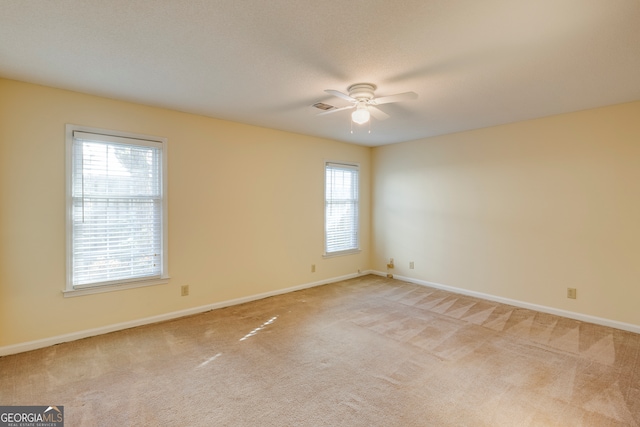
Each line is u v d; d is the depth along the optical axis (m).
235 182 4.06
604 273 3.40
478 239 4.40
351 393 2.17
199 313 3.75
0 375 2.37
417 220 5.13
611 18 1.80
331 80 2.71
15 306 2.72
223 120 3.93
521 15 1.78
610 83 2.75
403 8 1.72
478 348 2.85
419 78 2.66
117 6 1.71
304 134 4.77
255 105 3.38
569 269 3.63
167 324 3.40
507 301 4.11
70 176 2.95
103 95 3.06
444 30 1.94
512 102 3.26
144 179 3.38
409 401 2.08
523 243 3.98
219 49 2.19
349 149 5.46
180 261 3.62
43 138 2.82
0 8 1.71
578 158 3.55
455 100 3.19
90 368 2.48
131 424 1.86
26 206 2.75
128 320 3.28
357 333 3.17
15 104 2.70
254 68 2.48
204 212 3.80
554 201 3.73
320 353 2.74
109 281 3.16
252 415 1.94
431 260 4.95
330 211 5.23
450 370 2.47
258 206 4.30
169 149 3.52
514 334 3.15
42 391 2.17
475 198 4.42
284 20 1.85
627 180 3.26
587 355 2.71
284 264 4.61
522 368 2.50
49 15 1.79
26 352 2.73
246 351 2.78
